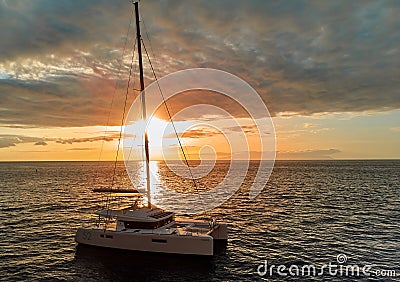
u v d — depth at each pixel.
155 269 17.03
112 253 19.20
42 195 49.41
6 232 25.06
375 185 62.66
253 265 17.66
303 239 22.75
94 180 81.56
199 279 15.88
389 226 26.75
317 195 47.75
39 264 17.80
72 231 25.39
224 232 21.19
